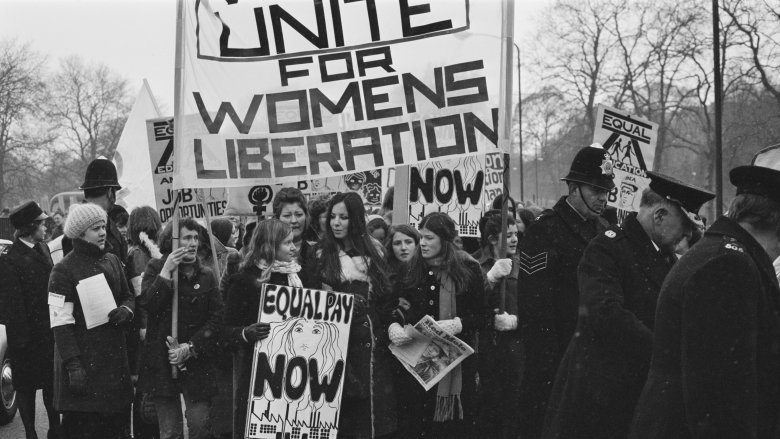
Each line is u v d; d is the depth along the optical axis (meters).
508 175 6.50
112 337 6.85
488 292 6.73
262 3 6.68
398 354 6.38
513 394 6.91
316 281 6.12
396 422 6.33
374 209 11.36
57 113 79.75
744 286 3.40
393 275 6.69
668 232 4.73
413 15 6.62
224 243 8.62
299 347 5.93
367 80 6.68
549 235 5.88
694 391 3.40
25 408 7.92
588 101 54.69
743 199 3.64
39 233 8.15
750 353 3.36
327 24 6.68
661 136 48.78
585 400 4.72
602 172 5.84
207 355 6.68
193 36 6.64
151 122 8.17
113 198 7.87
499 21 6.55
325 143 6.70
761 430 3.52
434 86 6.62
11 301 7.72
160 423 6.76
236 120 6.68
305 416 5.93
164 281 6.59
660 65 48.25
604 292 4.68
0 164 67.44
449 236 6.52
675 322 3.63
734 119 47.16
